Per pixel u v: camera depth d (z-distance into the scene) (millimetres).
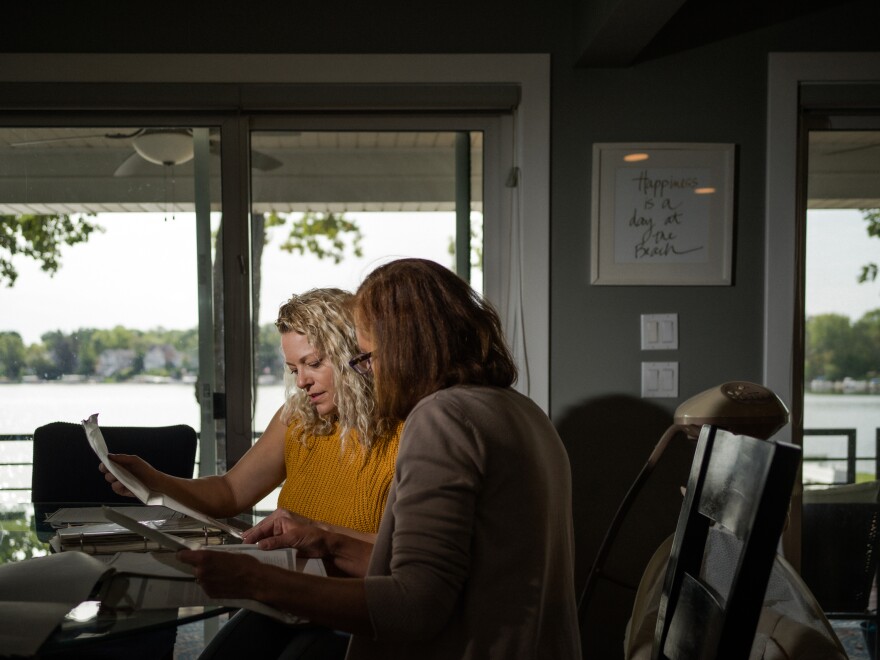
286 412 1778
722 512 1132
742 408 1862
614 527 2051
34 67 2391
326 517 1616
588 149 2465
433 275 1162
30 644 950
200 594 1155
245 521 1745
